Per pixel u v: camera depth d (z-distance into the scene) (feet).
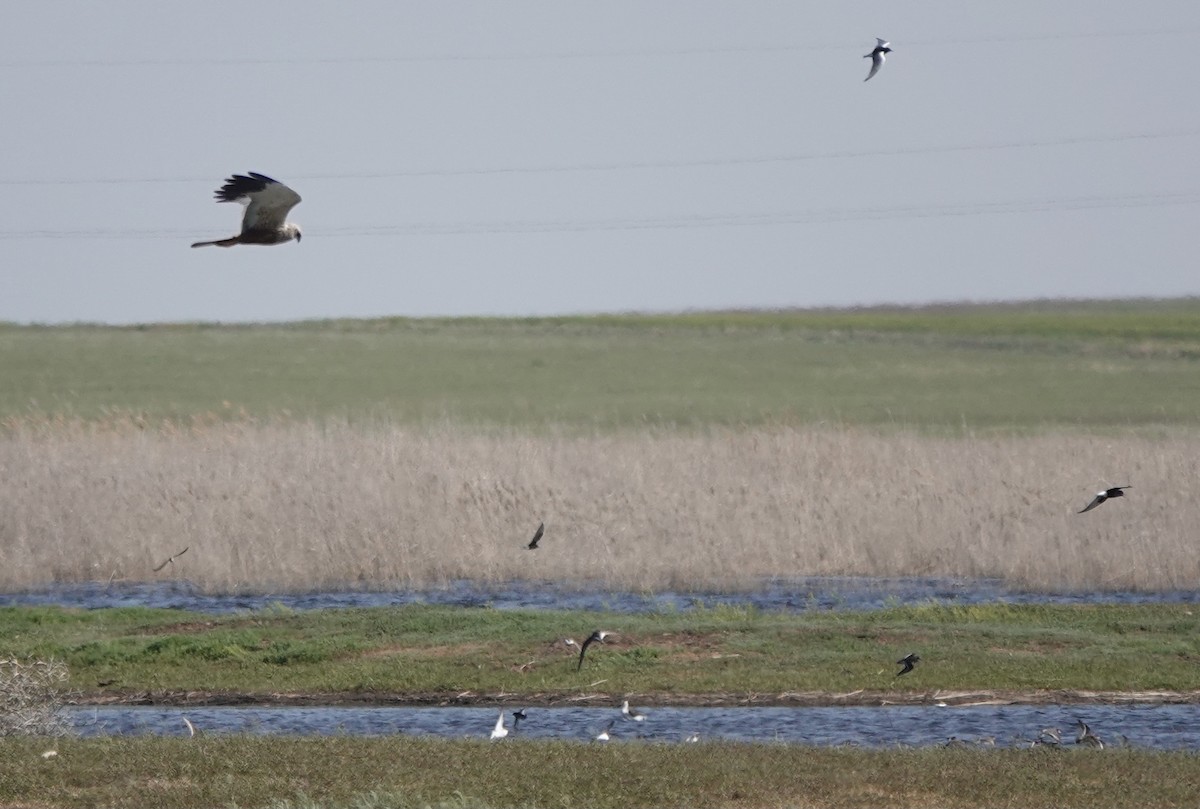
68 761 44.60
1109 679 56.49
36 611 70.08
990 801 40.57
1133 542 78.07
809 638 62.49
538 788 41.39
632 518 85.51
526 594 75.41
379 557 79.51
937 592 75.61
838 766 43.83
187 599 76.59
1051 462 100.89
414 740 48.06
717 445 107.76
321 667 60.03
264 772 43.24
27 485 91.71
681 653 60.80
